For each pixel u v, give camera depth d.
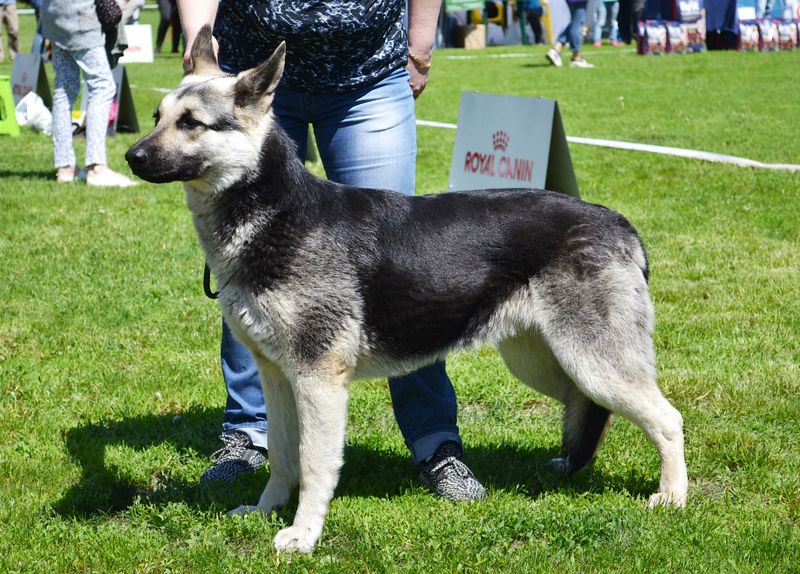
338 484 3.89
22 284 6.32
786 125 12.40
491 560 3.15
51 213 8.16
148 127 12.73
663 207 8.31
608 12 25.70
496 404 4.69
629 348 3.42
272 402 3.54
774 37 22.59
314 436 3.26
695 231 7.56
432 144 11.53
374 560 3.16
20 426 4.36
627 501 3.62
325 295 3.23
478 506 3.60
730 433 4.14
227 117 3.19
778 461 3.90
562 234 3.44
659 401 3.49
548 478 3.89
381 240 3.36
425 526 3.38
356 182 3.86
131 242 7.38
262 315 3.25
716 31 23.09
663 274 6.52
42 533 3.36
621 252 3.46
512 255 3.44
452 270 3.40
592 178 9.50
